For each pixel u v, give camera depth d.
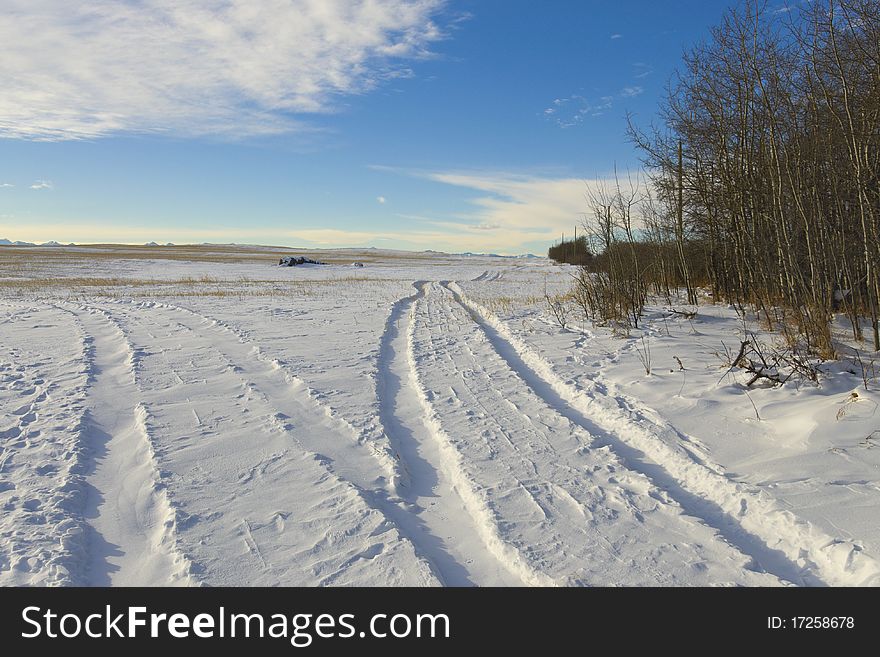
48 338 12.40
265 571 4.01
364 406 7.68
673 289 18.70
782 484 4.87
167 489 5.21
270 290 28.84
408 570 3.97
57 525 4.51
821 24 9.13
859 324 10.23
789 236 10.73
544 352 10.80
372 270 55.66
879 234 9.12
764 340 10.16
